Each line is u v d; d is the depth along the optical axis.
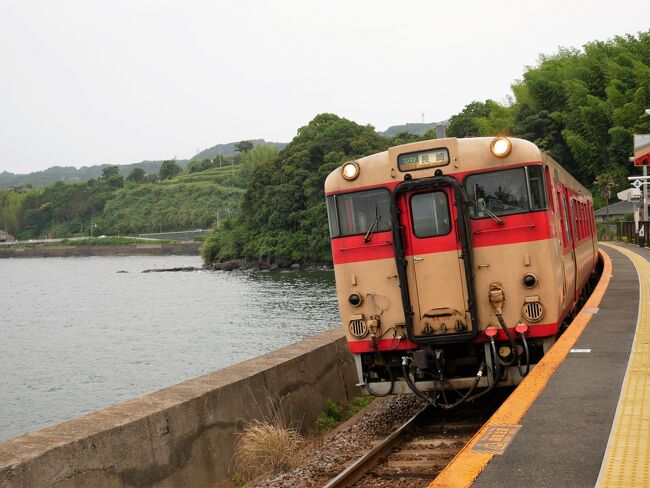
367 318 9.77
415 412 10.87
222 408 8.75
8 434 24.20
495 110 89.38
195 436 8.18
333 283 74.44
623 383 6.94
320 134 111.06
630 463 4.85
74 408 27.53
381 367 10.08
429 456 8.37
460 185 9.30
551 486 4.67
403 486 7.48
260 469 8.73
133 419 7.37
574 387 6.96
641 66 68.69
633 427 5.59
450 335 9.34
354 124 111.38
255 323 46.00
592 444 5.38
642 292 14.00
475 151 9.45
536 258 9.30
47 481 6.30
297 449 9.52
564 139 80.06
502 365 9.43
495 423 6.05
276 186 107.19
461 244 9.23
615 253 30.28
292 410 10.41
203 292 74.88
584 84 77.81
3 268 165.88
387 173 9.62
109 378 32.72
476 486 4.76
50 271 145.62
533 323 9.31
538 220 9.32
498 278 9.37
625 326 10.10
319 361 11.66
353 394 12.80
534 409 6.35
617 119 70.12
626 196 50.72
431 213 9.46
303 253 102.31
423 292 9.48
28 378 33.88
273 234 106.56
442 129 10.43
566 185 13.44
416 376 9.80
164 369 33.75
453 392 10.41
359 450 9.25
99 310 64.50
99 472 6.83
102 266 158.62
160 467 7.57
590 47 85.12
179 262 159.00
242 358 34.50
